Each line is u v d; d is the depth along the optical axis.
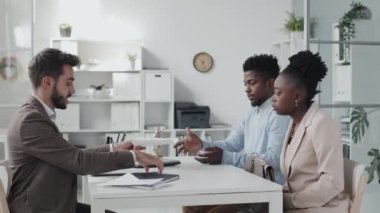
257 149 2.60
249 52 6.46
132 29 6.17
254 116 2.71
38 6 5.93
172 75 5.96
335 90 3.39
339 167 1.89
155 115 6.29
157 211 4.42
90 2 6.05
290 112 2.07
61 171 1.98
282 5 6.49
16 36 4.73
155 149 2.88
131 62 5.98
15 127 1.96
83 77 6.09
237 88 6.46
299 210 1.94
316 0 3.35
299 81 2.02
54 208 1.95
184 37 6.30
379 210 3.50
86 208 2.38
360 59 3.46
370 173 3.48
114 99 5.85
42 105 2.06
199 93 6.38
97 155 1.97
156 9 6.21
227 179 1.99
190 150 2.67
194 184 1.88
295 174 2.02
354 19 3.46
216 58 6.40
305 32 3.32
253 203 1.92
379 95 3.50
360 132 3.47
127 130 5.90
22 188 1.95
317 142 1.92
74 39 5.75
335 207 1.92
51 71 2.05
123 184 1.83
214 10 6.36
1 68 4.70
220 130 6.19
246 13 6.44
